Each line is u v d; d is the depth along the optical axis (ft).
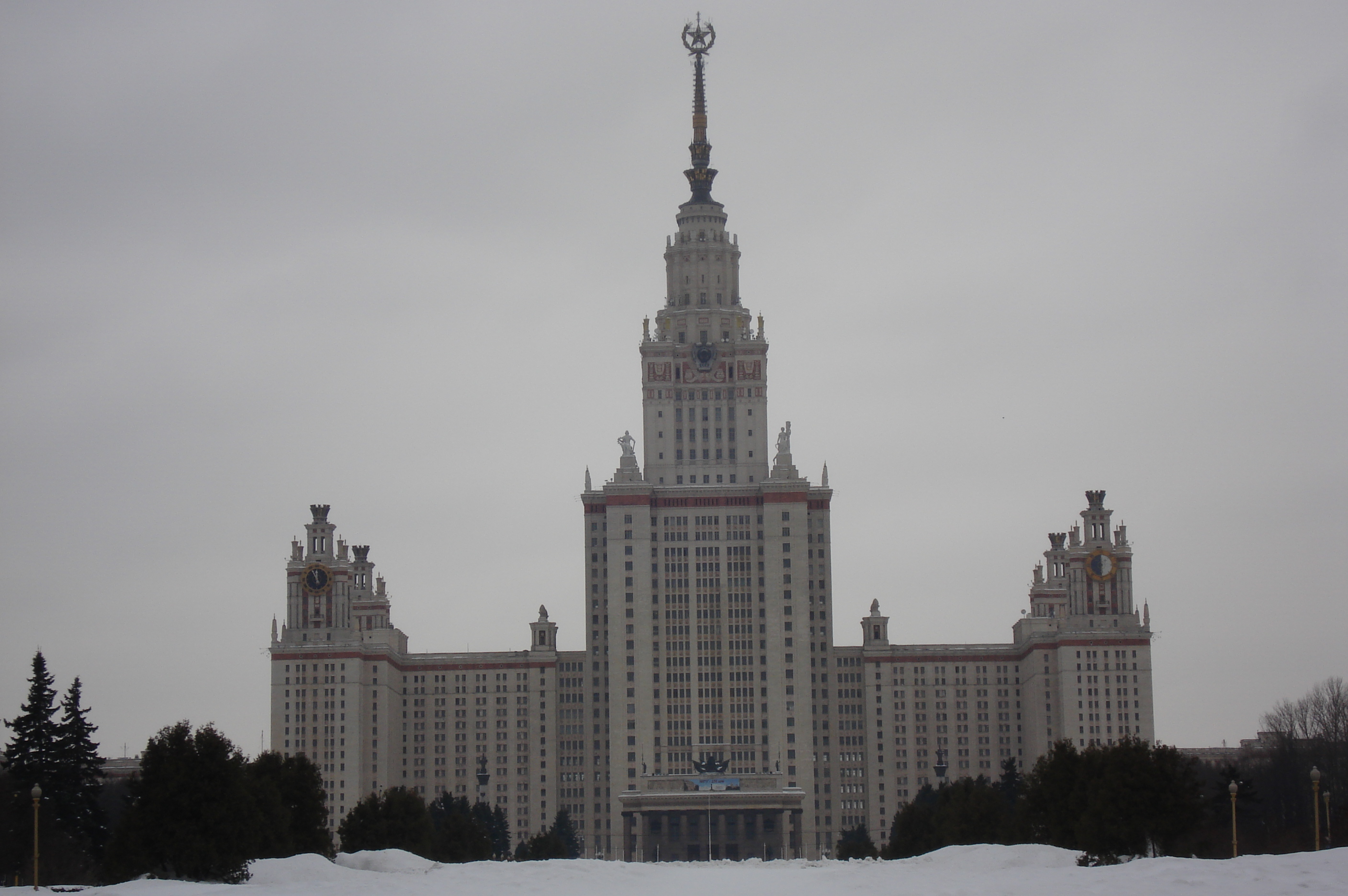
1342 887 476.95
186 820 623.36
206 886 578.66
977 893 525.34
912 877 607.37
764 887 590.55
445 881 607.37
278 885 593.01
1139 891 495.82
